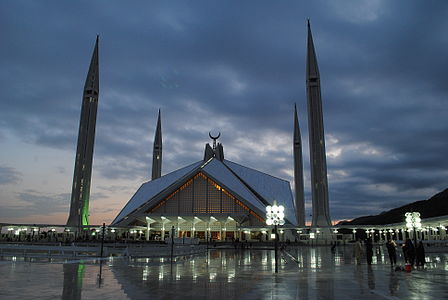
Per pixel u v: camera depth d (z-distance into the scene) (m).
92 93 85.62
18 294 11.72
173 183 80.88
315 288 13.08
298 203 105.56
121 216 83.75
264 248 56.34
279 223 19.91
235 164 103.62
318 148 79.75
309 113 82.50
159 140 125.38
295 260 26.80
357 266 22.73
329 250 50.09
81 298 11.01
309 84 83.88
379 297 11.26
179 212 79.75
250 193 84.06
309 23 90.12
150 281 14.91
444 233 68.81
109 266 22.00
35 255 30.27
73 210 79.88
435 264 24.56
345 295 11.61
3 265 22.39
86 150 82.44
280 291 12.38
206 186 80.81
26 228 80.94
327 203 77.25
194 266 22.42
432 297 11.27
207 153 104.19
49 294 11.71
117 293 11.91
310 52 85.69
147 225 79.56
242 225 80.56
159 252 32.88
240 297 11.20
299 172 107.88
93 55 88.94
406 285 13.91
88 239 69.12
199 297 11.20
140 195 90.31
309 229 82.44
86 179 81.25
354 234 87.94
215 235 82.00
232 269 20.39
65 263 24.02
